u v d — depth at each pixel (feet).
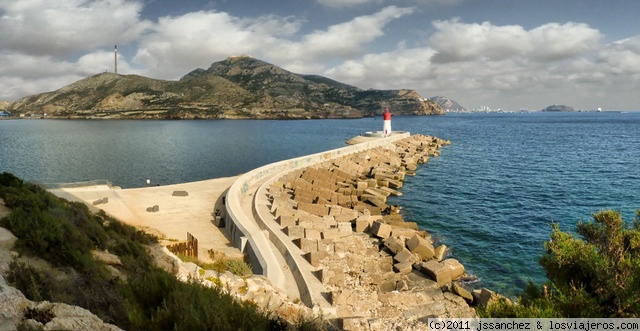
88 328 20.89
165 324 23.75
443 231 110.32
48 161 243.81
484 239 103.86
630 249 34.88
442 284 73.92
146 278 29.32
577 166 220.02
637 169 205.67
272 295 48.62
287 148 336.49
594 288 31.42
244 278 53.36
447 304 63.46
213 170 225.97
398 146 285.02
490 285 77.25
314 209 109.70
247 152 306.76
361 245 86.12
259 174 145.38
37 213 39.17
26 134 465.06
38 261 33.12
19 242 33.58
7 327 19.07
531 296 34.96
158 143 362.33
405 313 57.88
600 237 37.24
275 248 78.02
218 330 23.48
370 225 98.32
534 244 100.22
